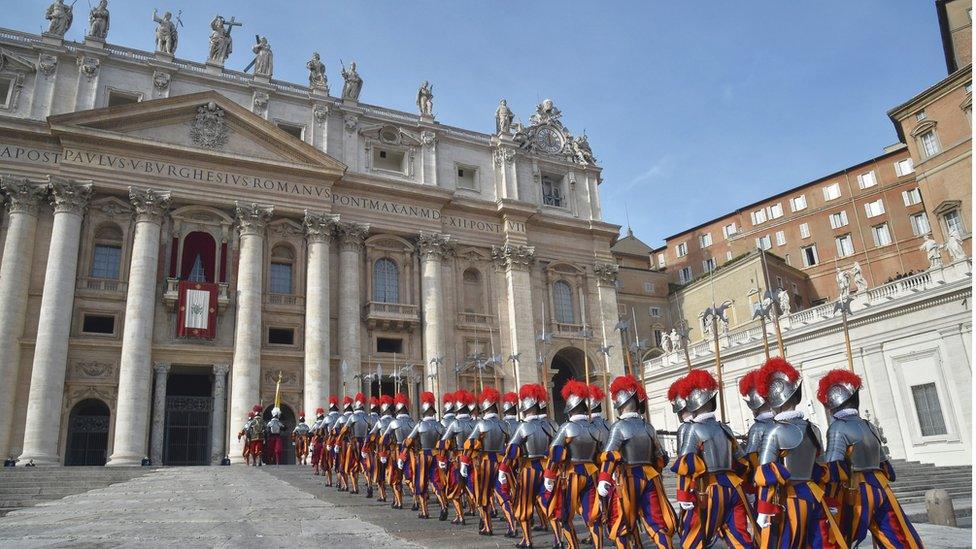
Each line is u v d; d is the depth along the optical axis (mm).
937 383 30016
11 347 34250
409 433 15523
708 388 8172
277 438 32562
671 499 19594
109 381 36344
